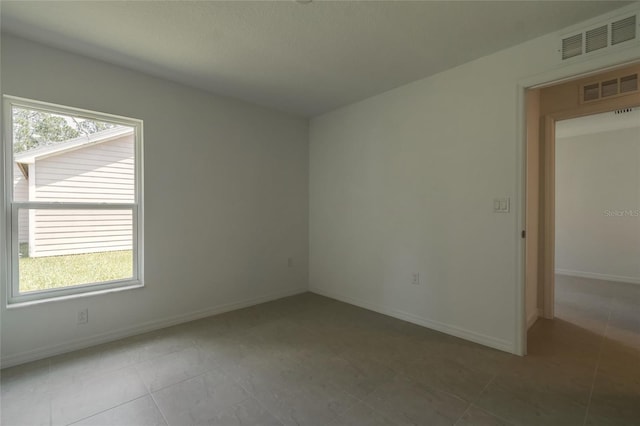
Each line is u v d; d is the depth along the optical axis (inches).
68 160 99.7
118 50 95.0
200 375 83.2
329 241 156.1
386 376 82.6
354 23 81.4
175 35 87.0
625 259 190.2
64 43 91.0
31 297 92.9
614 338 105.5
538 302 127.1
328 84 121.4
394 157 126.6
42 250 95.5
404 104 122.4
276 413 68.1
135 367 87.2
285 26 82.7
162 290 116.1
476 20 80.0
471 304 104.1
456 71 106.5
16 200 91.4
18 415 66.9
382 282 132.0
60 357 92.6
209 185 128.6
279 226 153.9
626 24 74.7
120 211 109.7
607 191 196.4
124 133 110.0
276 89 126.2
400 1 72.3
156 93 113.7
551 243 124.0
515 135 93.5
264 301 148.0
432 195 114.2
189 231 123.0
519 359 91.0
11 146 90.1
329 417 66.9
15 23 81.0
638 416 66.1
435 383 79.1
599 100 111.3
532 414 67.1
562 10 75.9
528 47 90.2
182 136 120.6
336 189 152.1
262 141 146.5
